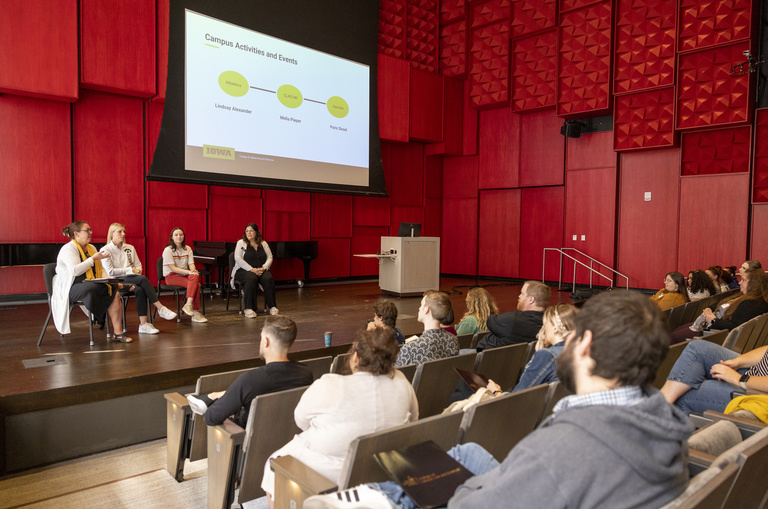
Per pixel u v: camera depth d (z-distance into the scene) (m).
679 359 2.41
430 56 11.18
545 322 2.40
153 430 3.52
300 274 9.91
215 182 7.80
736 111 8.04
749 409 1.89
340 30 9.29
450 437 1.65
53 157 7.18
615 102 9.16
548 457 0.85
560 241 10.48
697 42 8.25
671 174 9.05
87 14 7.02
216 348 4.32
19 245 6.34
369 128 9.82
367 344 1.78
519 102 10.39
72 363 3.76
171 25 7.30
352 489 1.31
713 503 1.00
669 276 5.08
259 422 2.11
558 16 9.64
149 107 7.98
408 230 8.16
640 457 0.84
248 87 8.13
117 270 4.75
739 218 8.36
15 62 6.52
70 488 2.71
